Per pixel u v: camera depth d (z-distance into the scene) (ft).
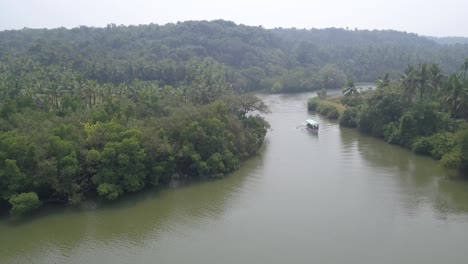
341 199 222.48
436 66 341.21
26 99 292.81
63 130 224.53
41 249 174.50
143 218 202.08
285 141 359.66
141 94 362.12
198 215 205.26
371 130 377.91
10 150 199.11
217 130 268.62
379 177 256.93
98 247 176.45
